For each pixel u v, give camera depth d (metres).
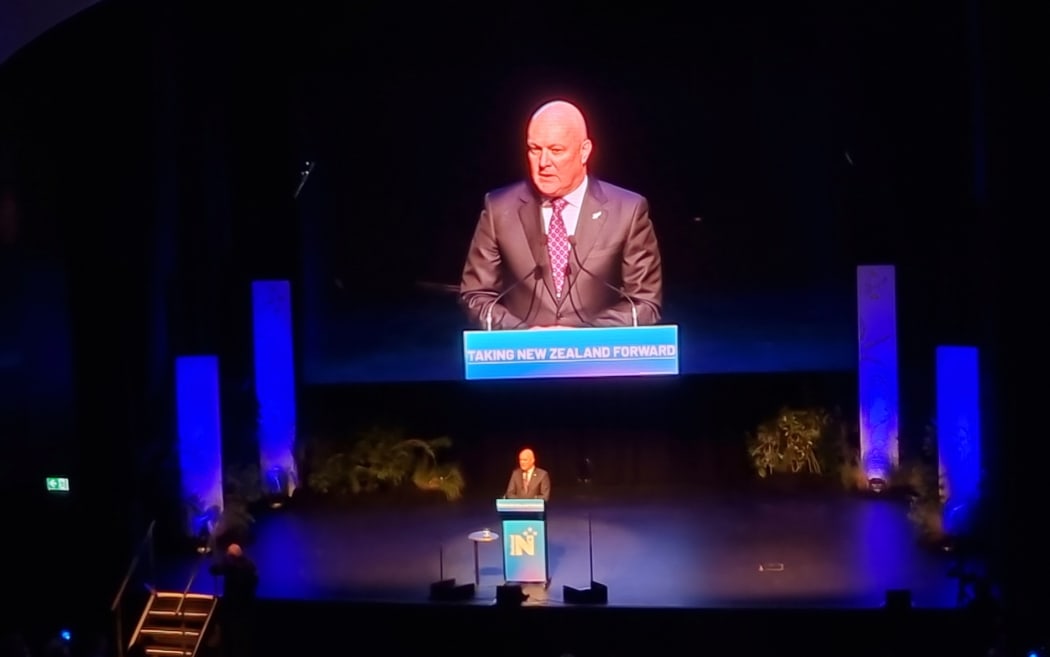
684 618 12.24
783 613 12.16
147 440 15.59
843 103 16.91
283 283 17.61
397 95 17.67
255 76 17.58
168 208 16.16
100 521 14.91
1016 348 12.88
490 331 17.84
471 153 17.67
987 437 13.43
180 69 16.39
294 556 14.93
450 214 17.83
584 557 14.48
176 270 16.34
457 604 12.68
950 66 16.23
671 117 17.30
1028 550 12.75
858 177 17.02
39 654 13.70
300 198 18.03
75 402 14.97
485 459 18.56
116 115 14.95
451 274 17.91
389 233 17.98
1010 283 12.89
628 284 17.58
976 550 13.84
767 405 18.08
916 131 16.67
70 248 14.87
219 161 17.44
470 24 17.36
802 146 17.14
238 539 15.59
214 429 15.73
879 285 16.84
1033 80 12.68
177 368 15.51
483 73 17.50
